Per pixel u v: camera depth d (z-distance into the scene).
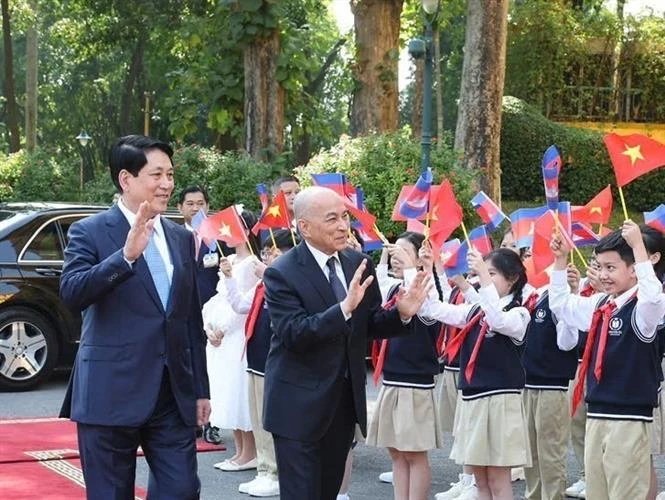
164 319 5.38
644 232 6.67
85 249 5.39
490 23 18.55
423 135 16.06
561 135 23.97
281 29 19.75
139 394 5.30
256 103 19.67
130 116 44.84
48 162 23.31
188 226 9.95
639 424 6.13
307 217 5.62
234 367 8.83
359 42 21.52
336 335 5.35
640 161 6.50
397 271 7.73
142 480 8.50
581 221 8.05
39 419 10.57
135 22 33.25
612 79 26.28
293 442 5.54
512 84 25.95
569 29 25.73
